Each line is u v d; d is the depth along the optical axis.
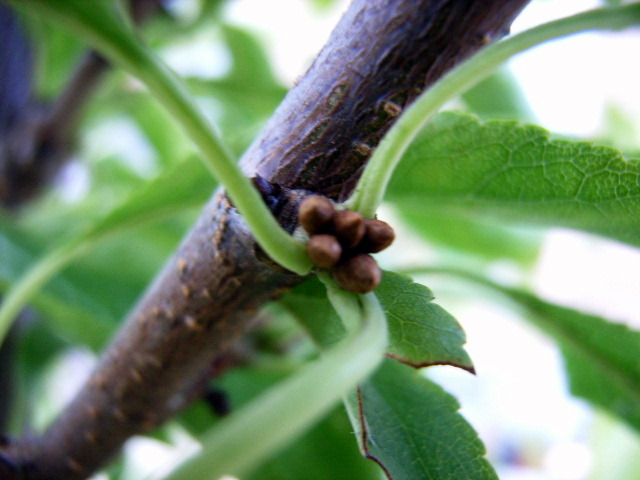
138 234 0.12
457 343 0.05
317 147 0.05
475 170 0.07
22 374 0.13
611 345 0.09
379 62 0.05
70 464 0.08
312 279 0.06
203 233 0.06
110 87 0.14
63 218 0.13
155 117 0.16
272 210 0.05
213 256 0.06
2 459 0.08
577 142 0.06
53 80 0.13
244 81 0.13
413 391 0.06
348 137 0.05
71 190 0.17
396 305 0.05
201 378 0.09
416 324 0.05
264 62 0.16
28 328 0.13
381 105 0.05
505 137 0.06
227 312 0.06
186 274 0.06
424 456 0.06
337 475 0.09
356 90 0.05
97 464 0.08
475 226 0.14
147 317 0.07
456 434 0.06
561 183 0.06
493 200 0.07
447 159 0.07
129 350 0.07
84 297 0.11
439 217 0.14
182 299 0.06
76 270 0.11
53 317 0.11
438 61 0.05
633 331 0.09
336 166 0.05
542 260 0.16
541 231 0.15
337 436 0.10
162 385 0.07
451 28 0.05
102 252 0.11
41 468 0.08
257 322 0.10
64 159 0.14
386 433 0.06
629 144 0.18
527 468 0.26
